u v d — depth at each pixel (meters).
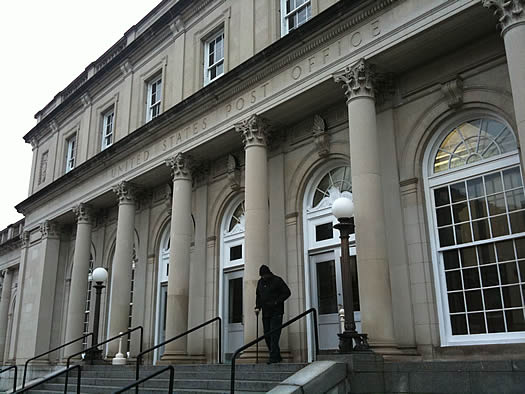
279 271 15.88
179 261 17.59
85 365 17.20
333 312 14.68
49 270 27.17
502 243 11.45
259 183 15.48
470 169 12.29
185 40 20.97
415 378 9.78
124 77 24.39
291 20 16.72
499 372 8.88
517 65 9.92
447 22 11.69
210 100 17.47
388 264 12.33
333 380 9.38
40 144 32.25
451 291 12.02
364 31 13.27
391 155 13.59
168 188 21.12
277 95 15.30
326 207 15.55
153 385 12.80
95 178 23.62
